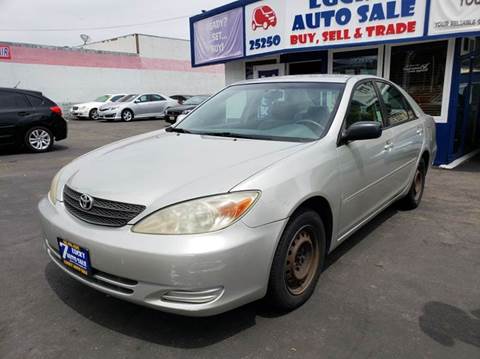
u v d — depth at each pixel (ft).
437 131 24.75
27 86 72.49
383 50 26.27
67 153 32.22
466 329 8.36
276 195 7.86
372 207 12.03
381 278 10.52
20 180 22.25
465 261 11.55
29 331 8.34
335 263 11.40
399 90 15.05
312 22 26.35
